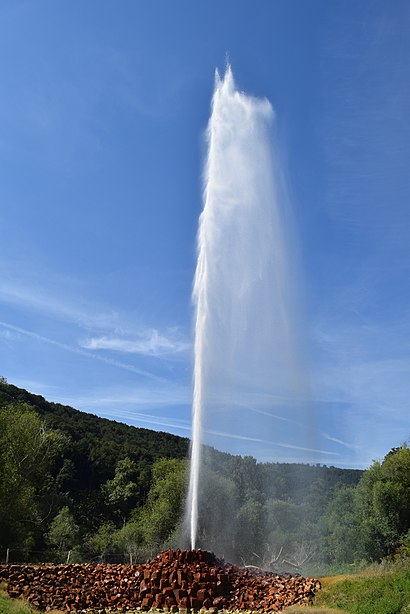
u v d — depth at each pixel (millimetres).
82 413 115000
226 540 48781
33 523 49219
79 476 79625
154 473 58969
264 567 40781
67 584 20266
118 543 52594
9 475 40688
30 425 42688
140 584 20219
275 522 52562
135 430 117625
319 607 17969
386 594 17891
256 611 18344
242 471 59469
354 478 68250
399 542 33781
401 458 40250
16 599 18094
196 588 19562
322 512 55375
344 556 39344
